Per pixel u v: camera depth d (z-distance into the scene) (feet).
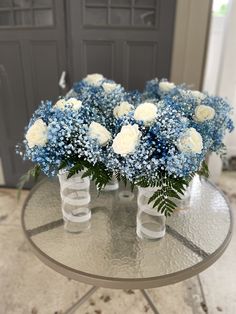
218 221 2.55
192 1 3.69
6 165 4.99
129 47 3.96
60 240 2.34
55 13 3.86
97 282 1.98
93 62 4.09
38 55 4.12
